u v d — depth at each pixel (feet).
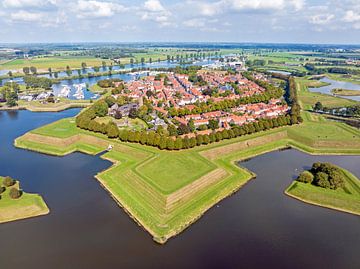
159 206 459.32
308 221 440.86
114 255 366.22
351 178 551.18
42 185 533.55
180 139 652.48
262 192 523.70
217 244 388.37
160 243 387.14
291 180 565.53
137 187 512.22
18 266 347.97
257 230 418.10
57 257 362.53
